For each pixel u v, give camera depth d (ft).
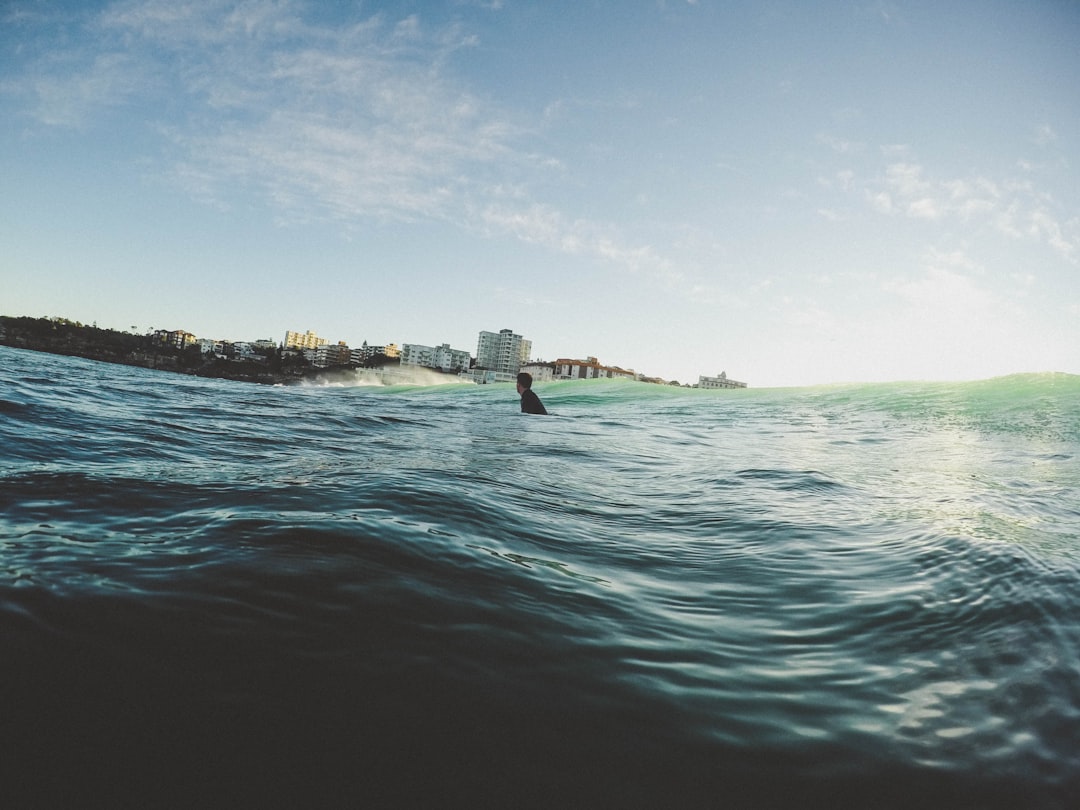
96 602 4.23
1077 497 12.12
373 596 4.80
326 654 3.87
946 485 13.67
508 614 4.83
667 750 3.23
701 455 19.74
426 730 3.22
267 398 40.63
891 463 18.35
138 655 3.63
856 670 4.27
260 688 3.44
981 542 7.40
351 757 2.96
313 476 9.94
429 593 5.03
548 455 17.34
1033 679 4.08
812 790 2.97
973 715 3.67
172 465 10.61
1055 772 3.11
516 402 60.34
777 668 4.29
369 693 3.50
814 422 36.63
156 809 2.53
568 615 5.00
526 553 6.73
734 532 8.67
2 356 68.18
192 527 6.32
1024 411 33.37
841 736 3.43
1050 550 7.22
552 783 2.91
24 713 3.02
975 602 5.52
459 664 3.94
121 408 20.76
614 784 2.94
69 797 2.55
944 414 35.37
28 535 5.65
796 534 8.54
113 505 7.10
